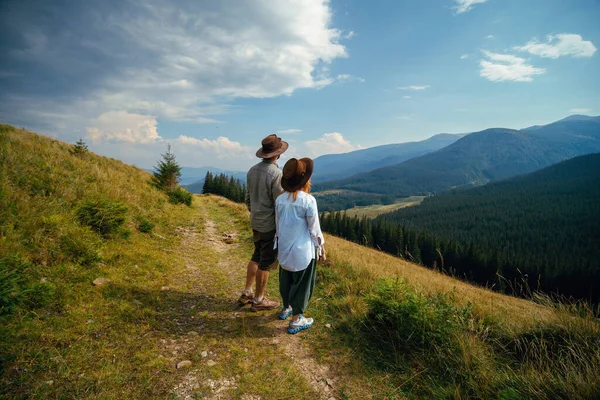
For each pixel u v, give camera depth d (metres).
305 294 3.20
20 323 2.44
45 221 4.33
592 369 2.25
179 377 2.29
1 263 2.88
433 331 2.92
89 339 2.52
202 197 25.58
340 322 3.48
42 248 3.78
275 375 2.49
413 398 2.34
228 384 2.30
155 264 4.78
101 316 2.90
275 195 3.34
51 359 2.16
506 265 64.62
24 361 2.07
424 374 2.61
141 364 2.36
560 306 3.23
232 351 2.75
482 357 2.67
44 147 9.20
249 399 2.17
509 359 2.86
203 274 4.85
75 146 12.19
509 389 2.16
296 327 3.21
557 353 2.74
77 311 2.86
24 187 5.44
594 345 2.59
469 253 68.00
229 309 3.65
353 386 2.45
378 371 2.66
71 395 1.89
